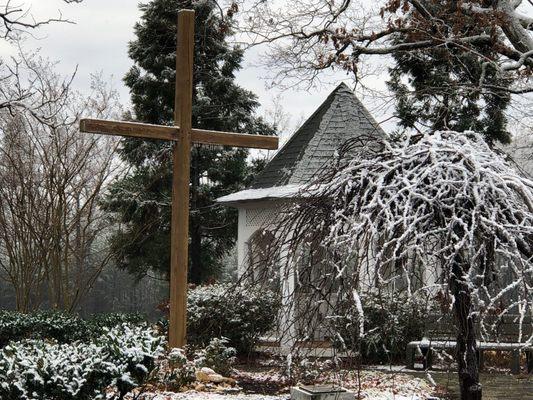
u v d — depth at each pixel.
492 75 16.72
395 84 18.11
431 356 11.70
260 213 16.47
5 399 6.26
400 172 5.00
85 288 17.47
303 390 7.71
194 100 23.95
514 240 4.49
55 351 6.80
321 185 5.36
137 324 13.77
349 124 16.81
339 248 4.86
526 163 17.00
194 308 13.12
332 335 5.13
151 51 23.42
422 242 4.70
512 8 14.02
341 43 14.67
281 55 14.94
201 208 23.84
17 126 16.88
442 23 14.52
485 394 10.38
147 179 22.45
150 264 22.80
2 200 17.02
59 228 16.56
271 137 11.14
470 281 4.41
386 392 9.44
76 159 17.11
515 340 11.66
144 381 7.04
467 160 4.85
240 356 13.18
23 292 16.70
